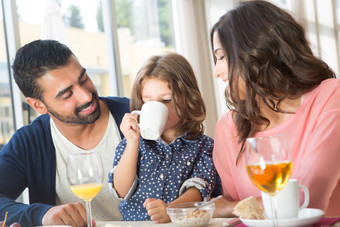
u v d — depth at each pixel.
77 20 2.57
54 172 1.78
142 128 1.42
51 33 2.39
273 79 1.26
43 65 1.72
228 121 1.48
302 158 1.20
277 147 0.85
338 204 1.22
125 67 2.93
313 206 1.10
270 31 1.26
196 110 1.63
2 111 2.14
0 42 2.15
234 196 1.44
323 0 3.91
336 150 1.13
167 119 1.45
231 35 1.30
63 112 1.77
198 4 3.45
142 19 3.10
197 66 3.33
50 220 1.24
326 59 3.92
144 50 3.11
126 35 2.96
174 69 1.61
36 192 1.77
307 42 1.32
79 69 1.80
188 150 1.57
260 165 0.85
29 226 1.31
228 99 1.41
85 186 1.08
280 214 0.97
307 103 1.28
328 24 3.91
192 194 1.41
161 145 1.56
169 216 1.17
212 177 1.52
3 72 2.16
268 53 1.27
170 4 3.39
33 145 1.78
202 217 1.07
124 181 1.46
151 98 1.59
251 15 1.29
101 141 1.84
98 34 2.72
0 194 1.55
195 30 3.37
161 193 1.50
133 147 1.46
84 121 1.79
